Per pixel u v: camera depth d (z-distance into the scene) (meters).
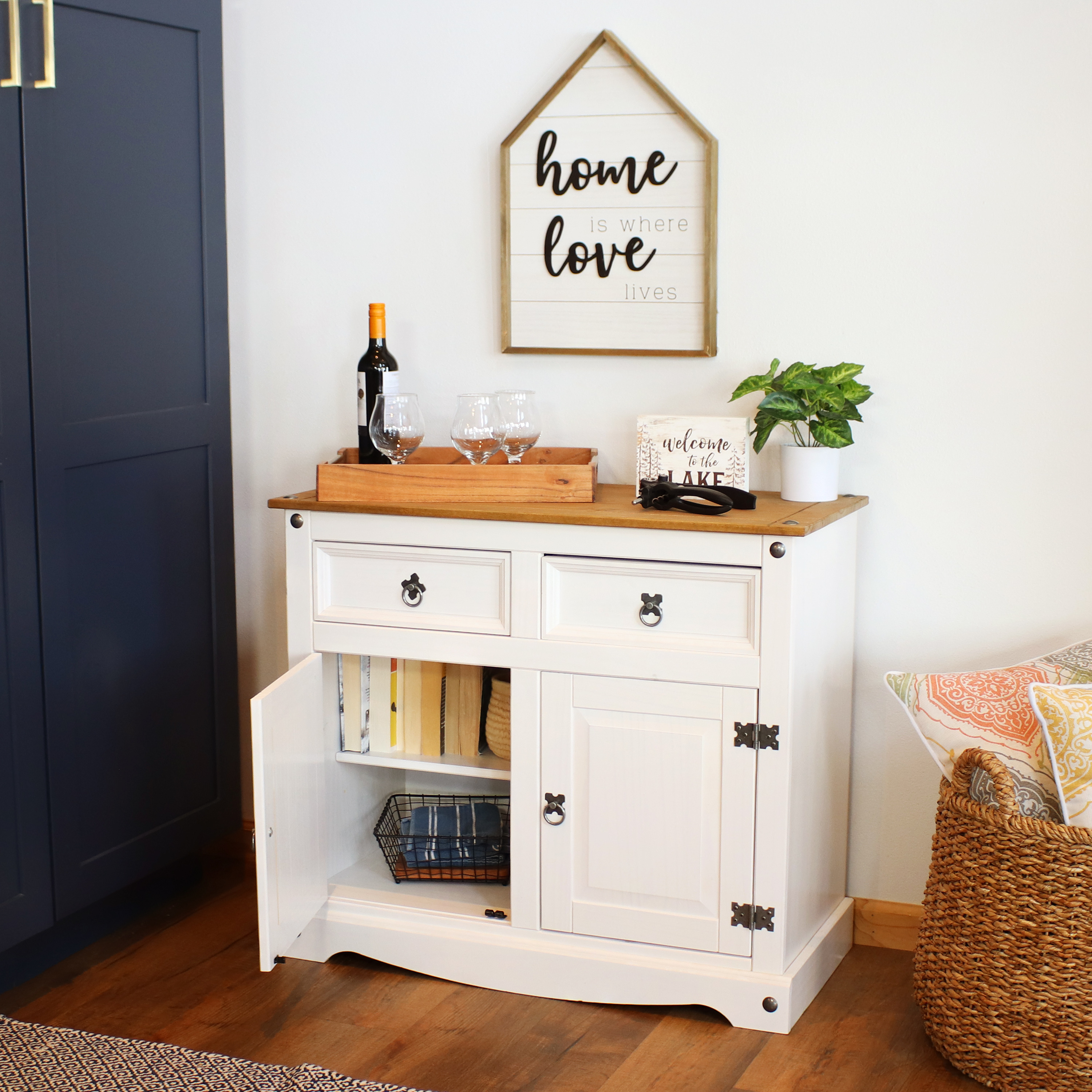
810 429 2.16
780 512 2.07
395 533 2.17
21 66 2.05
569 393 2.46
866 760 2.38
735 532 1.95
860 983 2.24
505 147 2.39
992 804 1.86
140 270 2.35
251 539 2.73
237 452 2.71
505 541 2.10
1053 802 1.86
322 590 2.24
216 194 2.54
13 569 2.12
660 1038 2.05
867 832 2.40
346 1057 2.00
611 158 2.34
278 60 2.55
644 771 2.07
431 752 2.36
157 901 2.57
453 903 2.28
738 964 2.07
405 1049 2.02
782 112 2.24
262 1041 2.04
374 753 2.37
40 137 2.11
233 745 2.69
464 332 2.51
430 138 2.48
